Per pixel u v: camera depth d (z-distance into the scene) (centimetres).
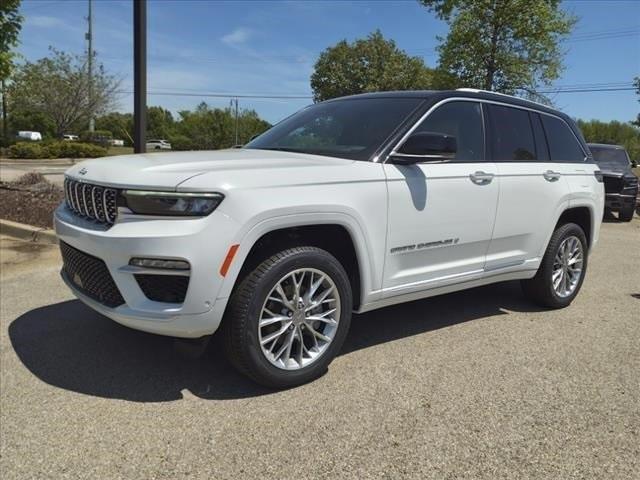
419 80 4141
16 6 1070
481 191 424
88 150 3444
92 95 4191
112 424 298
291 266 326
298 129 445
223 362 376
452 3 1800
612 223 1327
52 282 552
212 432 292
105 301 326
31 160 3150
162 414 309
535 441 292
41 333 420
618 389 355
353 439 289
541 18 1731
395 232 373
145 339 411
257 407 319
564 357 405
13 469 259
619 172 1349
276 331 335
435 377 365
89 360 375
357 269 367
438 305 524
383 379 359
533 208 473
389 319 478
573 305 545
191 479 254
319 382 353
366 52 4219
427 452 279
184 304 298
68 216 357
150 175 304
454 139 369
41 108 4219
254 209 304
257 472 260
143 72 826
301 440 287
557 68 1839
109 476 255
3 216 834
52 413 308
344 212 340
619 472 267
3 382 343
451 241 411
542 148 502
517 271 479
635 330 471
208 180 298
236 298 313
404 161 374
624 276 684
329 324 355
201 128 4962
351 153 378
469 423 308
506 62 1784
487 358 399
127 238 296
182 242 291
